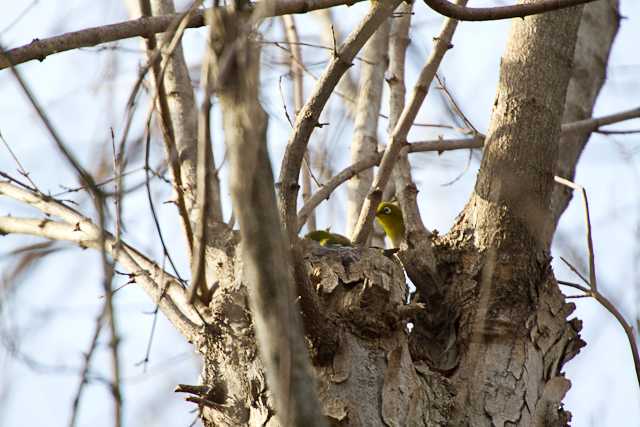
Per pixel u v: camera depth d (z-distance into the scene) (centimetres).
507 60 995
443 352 971
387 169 1069
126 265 1038
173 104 1161
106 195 598
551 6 834
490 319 948
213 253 990
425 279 998
